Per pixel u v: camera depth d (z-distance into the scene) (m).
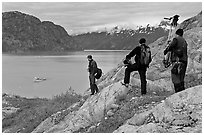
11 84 65.00
